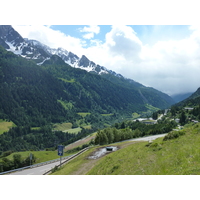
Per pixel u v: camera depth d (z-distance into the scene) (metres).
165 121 197.38
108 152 60.06
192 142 29.34
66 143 192.75
